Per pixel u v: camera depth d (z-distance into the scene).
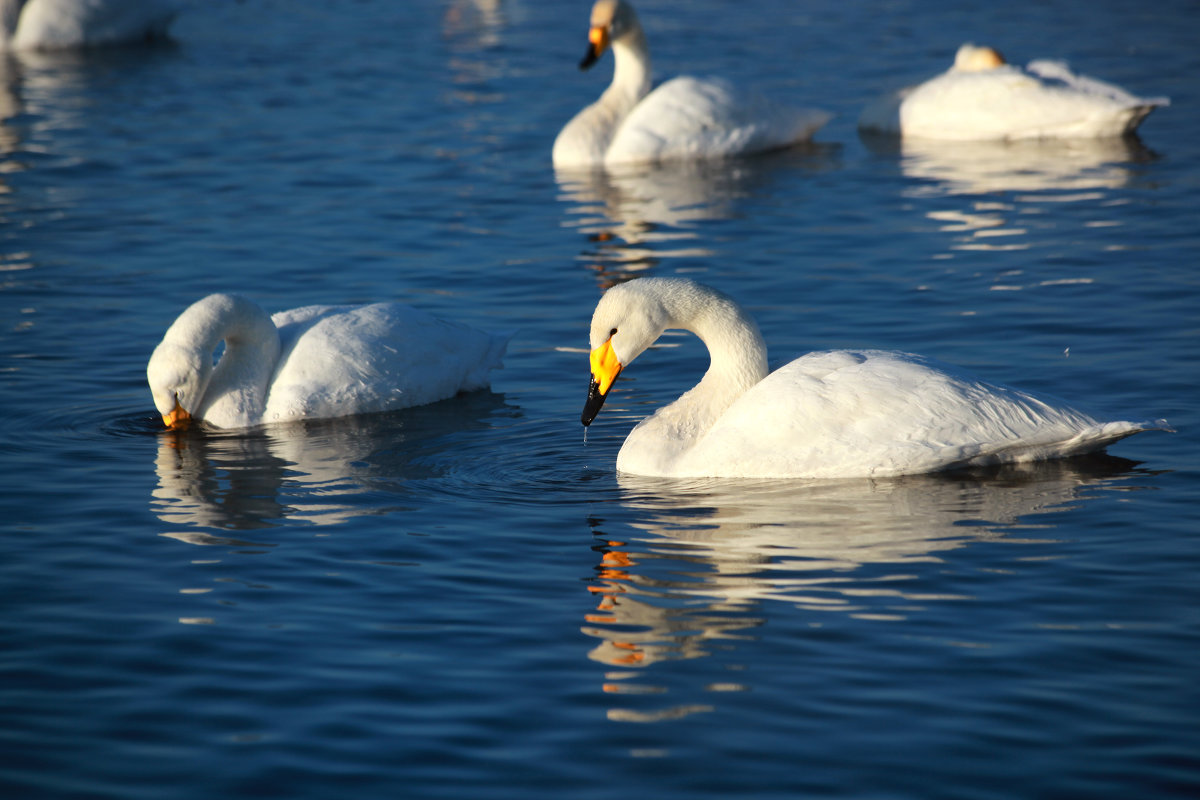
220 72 35.06
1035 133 26.98
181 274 19.03
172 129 28.61
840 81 32.19
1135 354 14.59
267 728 7.84
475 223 21.83
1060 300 16.69
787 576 9.80
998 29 37.69
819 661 8.48
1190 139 25.91
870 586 9.57
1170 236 19.25
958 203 22.08
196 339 13.96
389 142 27.59
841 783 7.18
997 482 11.59
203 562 10.30
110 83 33.72
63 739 7.76
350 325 14.84
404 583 9.84
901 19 40.16
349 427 14.01
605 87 32.69
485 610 9.36
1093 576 9.61
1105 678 8.19
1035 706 7.89
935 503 11.15
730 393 12.48
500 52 37.31
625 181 24.86
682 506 11.34
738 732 7.69
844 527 10.70
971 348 15.12
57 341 16.34
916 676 8.27
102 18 39.56
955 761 7.36
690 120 26.77
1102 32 36.50
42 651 8.81
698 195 23.61
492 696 8.15
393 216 22.22
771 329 16.17
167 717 7.98
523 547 10.52
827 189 23.72
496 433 13.62
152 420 14.16
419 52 37.53
